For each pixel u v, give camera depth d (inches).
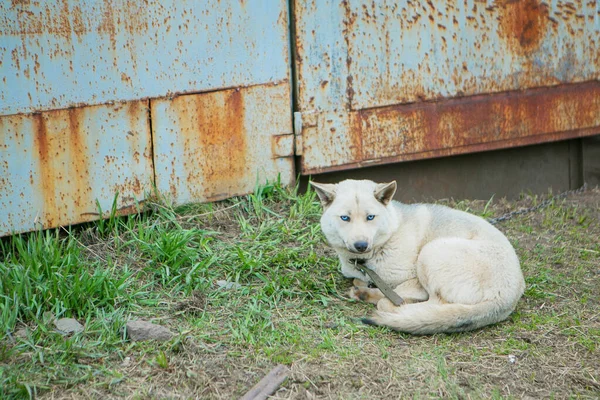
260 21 199.2
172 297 180.7
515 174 226.2
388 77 208.5
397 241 181.0
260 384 164.4
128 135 194.2
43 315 173.5
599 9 219.9
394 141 211.0
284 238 196.9
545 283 189.5
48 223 191.3
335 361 169.3
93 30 189.5
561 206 216.5
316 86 204.5
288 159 205.6
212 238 193.8
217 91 198.7
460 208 215.6
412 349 172.6
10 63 185.5
